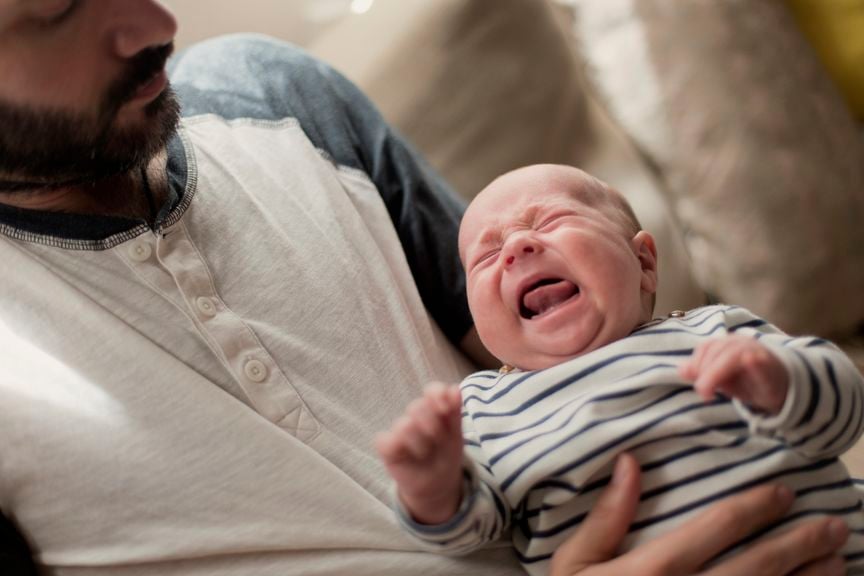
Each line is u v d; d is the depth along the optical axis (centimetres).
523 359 83
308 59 108
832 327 150
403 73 136
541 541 75
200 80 101
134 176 86
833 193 149
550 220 85
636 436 72
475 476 71
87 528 76
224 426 77
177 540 75
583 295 80
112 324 78
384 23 140
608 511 71
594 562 71
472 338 101
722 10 151
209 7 150
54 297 79
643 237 89
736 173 146
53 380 77
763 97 149
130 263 79
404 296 94
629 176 150
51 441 76
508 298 82
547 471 73
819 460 74
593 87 157
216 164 90
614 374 76
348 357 84
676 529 70
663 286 143
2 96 75
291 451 77
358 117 106
